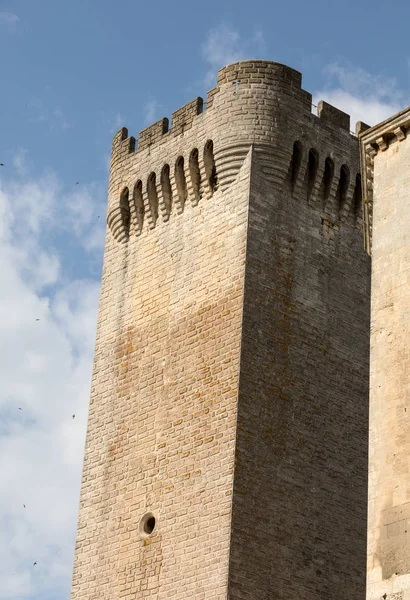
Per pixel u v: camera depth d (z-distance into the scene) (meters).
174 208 61.62
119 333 61.91
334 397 56.81
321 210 59.94
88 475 59.88
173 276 59.97
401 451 38.25
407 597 35.94
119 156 65.69
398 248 41.53
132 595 54.66
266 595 51.16
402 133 43.09
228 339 55.34
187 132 61.62
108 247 65.19
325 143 60.56
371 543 37.53
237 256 56.72
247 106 59.31
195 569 52.12
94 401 61.53
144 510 56.00
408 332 39.88
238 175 58.59
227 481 52.44
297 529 53.12
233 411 53.53
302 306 57.38
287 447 54.28
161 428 57.03
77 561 58.25
